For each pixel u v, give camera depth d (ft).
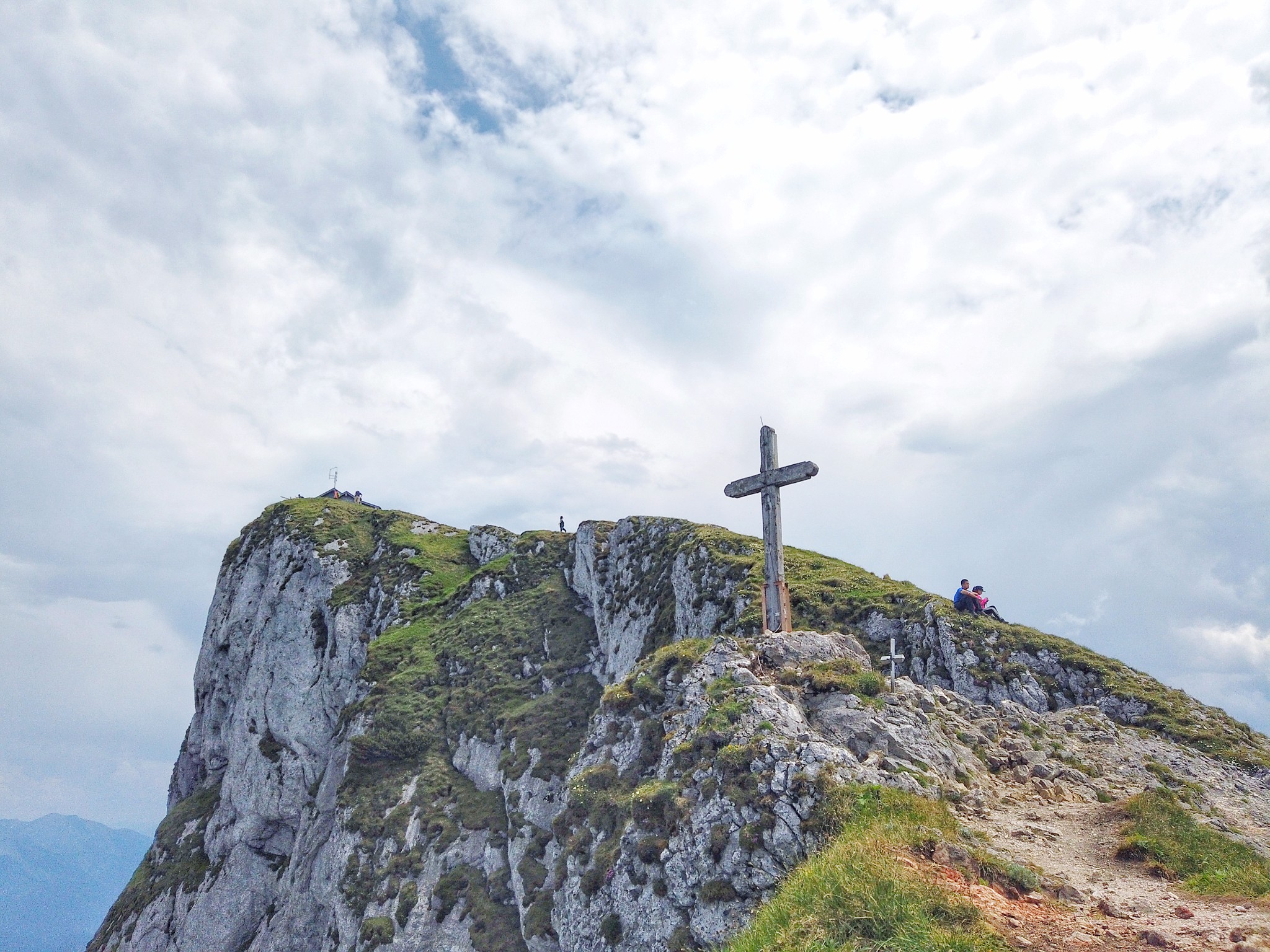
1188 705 95.96
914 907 31.71
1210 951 30.25
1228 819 62.23
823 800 53.11
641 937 61.46
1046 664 104.42
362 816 160.66
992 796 58.70
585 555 217.97
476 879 138.21
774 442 85.51
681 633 152.76
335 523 283.38
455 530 295.69
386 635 222.48
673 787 66.03
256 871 196.44
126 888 224.74
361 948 133.69
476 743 170.09
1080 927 33.30
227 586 293.43
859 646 81.87
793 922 33.40
